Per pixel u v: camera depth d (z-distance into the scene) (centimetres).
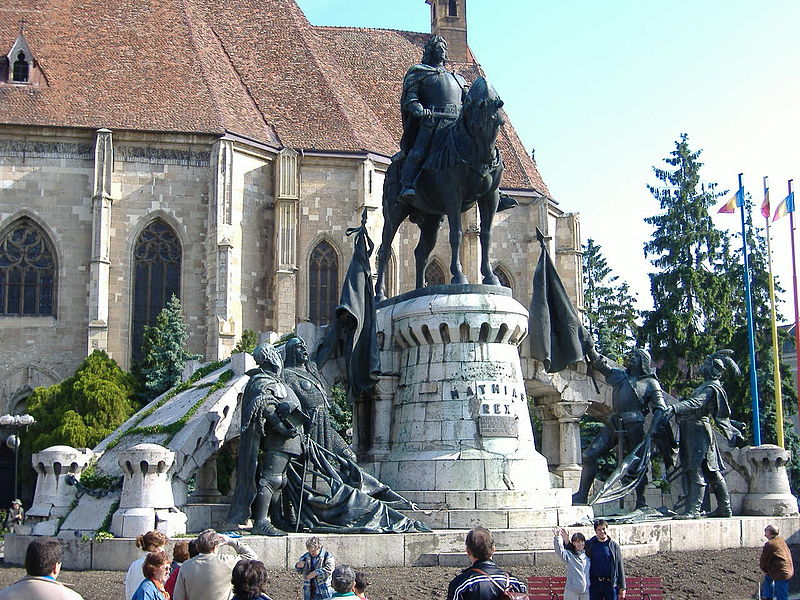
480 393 2139
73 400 5106
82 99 6112
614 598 1346
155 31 6762
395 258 6444
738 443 2661
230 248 5847
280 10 7438
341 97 6988
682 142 7331
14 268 5812
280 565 1764
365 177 6375
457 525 1978
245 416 1856
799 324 4528
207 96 6331
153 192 5962
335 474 1956
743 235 4747
